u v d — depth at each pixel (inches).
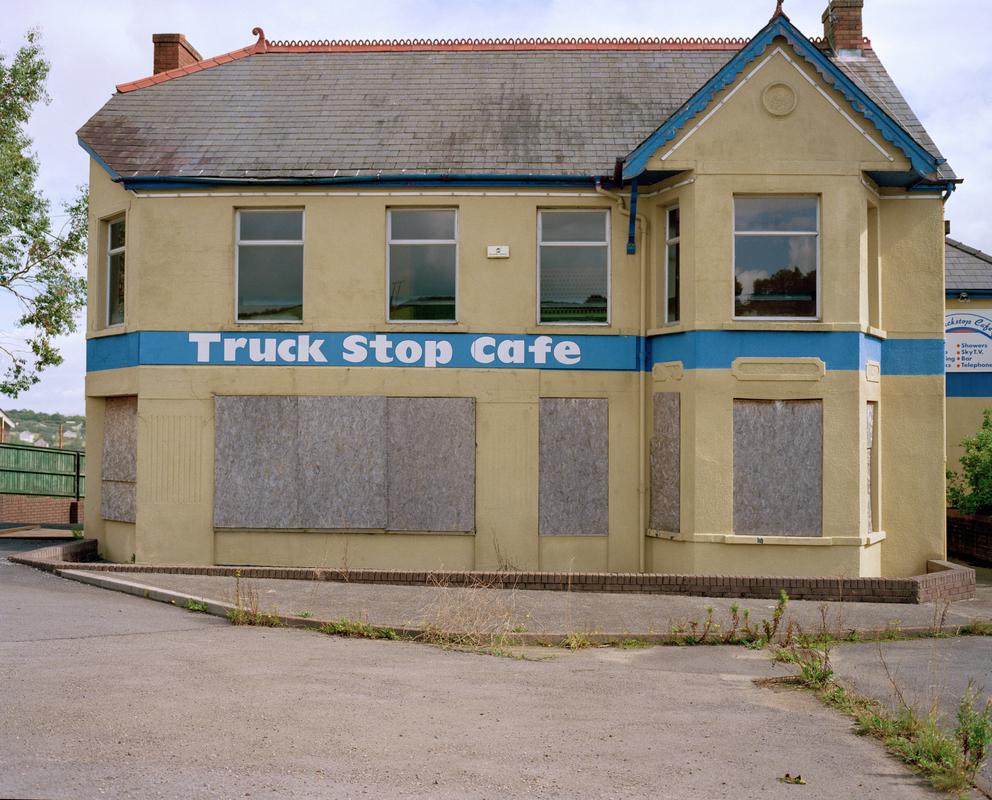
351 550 602.5
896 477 605.6
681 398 574.9
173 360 609.9
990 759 257.9
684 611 463.8
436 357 605.0
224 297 611.2
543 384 603.8
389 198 609.3
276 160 616.7
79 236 975.6
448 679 327.0
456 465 602.5
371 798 210.5
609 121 650.8
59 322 973.2
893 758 251.3
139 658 337.1
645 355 604.1
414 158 614.9
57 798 201.6
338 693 297.9
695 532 559.8
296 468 604.7
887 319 611.2
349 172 605.0
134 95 685.9
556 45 747.4
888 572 601.9
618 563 597.6
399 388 604.7
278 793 210.8
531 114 657.6
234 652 354.6
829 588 501.0
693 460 563.2
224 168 609.9
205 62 729.0
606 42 744.3
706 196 566.6
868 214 610.2
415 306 614.9
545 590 508.4
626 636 412.5
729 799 217.9
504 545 599.8
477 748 248.2
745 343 564.4
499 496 600.7
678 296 592.1
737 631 420.8
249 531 605.9
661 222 602.2
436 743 250.8
